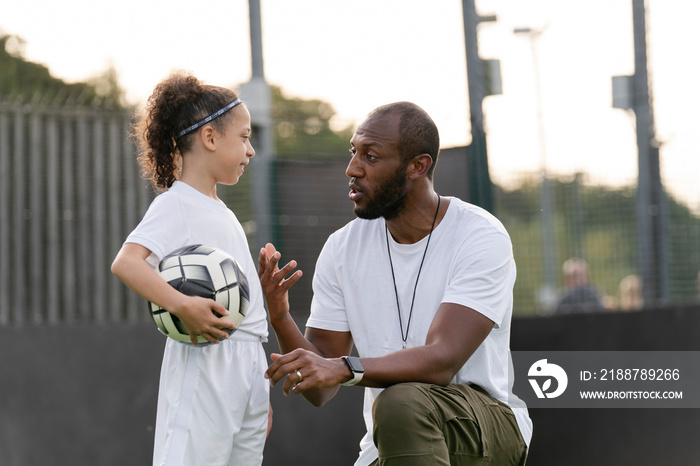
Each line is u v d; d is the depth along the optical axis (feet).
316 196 25.18
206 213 12.42
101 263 23.26
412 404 10.62
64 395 22.49
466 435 11.15
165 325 11.64
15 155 22.62
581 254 25.25
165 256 11.84
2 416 21.89
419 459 10.53
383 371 10.87
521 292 25.38
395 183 12.28
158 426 12.16
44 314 22.74
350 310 12.97
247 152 13.07
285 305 12.50
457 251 12.35
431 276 12.46
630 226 24.95
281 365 10.59
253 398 12.37
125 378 23.06
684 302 24.04
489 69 25.30
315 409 24.09
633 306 24.88
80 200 23.12
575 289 25.23
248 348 12.42
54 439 22.30
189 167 12.71
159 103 12.93
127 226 23.43
